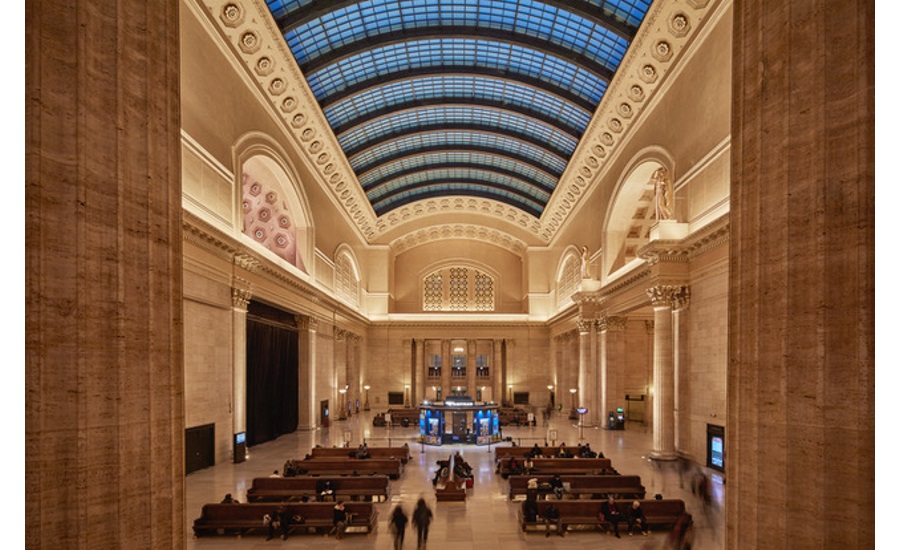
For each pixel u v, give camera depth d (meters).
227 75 18.53
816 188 4.38
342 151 30.41
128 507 4.42
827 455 4.23
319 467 16.69
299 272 26.67
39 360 3.97
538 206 43.00
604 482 13.98
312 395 28.95
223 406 18.38
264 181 25.09
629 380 35.12
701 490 13.95
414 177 41.75
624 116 23.81
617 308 26.34
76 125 4.20
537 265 46.22
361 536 11.46
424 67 27.33
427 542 11.02
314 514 11.67
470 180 42.25
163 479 4.82
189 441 16.30
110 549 4.25
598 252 29.66
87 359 4.16
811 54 4.48
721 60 16.00
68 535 4.02
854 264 4.18
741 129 5.33
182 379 5.19
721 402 16.16
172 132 5.15
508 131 33.41
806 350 4.43
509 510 13.41
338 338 35.75
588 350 31.09
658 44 19.05
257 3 17.91
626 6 19.69
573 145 31.72
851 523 4.10
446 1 22.55
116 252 4.44
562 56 23.66
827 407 4.25
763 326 4.89
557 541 11.06
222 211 18.16
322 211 31.22
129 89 4.64
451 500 14.14
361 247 43.59
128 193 4.59
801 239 4.52
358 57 25.31
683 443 18.28
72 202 4.16
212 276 17.42
